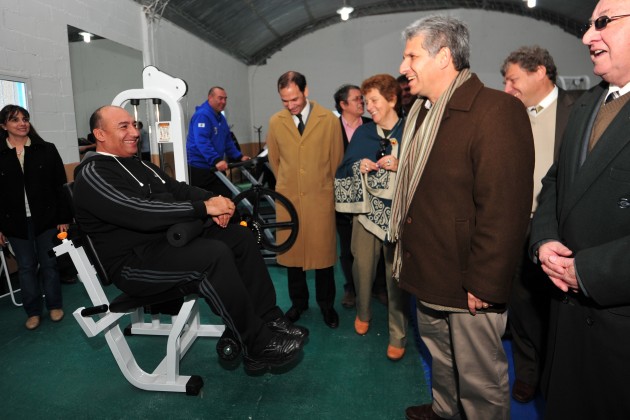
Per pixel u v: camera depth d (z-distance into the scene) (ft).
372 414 5.87
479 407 4.30
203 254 5.81
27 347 8.14
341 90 9.23
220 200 6.20
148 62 18.66
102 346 8.16
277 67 34.99
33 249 9.06
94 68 14.90
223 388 6.60
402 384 6.56
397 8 33.27
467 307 4.05
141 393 6.54
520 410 5.82
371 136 7.03
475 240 3.79
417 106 4.65
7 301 10.57
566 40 32.14
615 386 3.14
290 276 8.77
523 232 3.70
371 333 8.25
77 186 5.96
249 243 6.73
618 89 3.33
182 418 5.91
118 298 6.24
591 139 3.47
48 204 9.01
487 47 32.99
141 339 8.30
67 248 6.05
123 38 16.87
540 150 5.70
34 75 11.92
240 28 28.32
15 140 8.87
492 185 3.64
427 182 4.10
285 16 30.40
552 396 3.65
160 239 6.16
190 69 23.79
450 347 4.94
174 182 7.29
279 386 6.60
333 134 8.07
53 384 6.85
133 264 5.99
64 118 13.08
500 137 3.65
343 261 9.44
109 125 6.33
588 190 3.29
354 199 7.00
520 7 31.83
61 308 9.41
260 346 6.07
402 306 7.02
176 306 7.06
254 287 6.68
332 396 6.31
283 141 8.04
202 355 7.63
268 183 16.24
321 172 8.02
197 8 22.48
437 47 3.97
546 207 4.05
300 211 8.07
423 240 4.19
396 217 4.74
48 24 12.47
